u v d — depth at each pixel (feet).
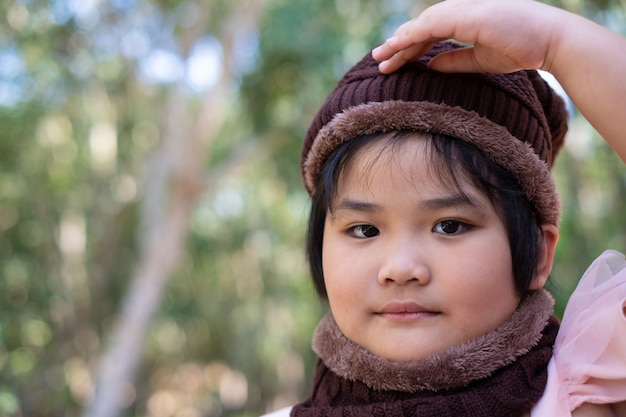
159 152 26.43
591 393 3.21
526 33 3.32
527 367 3.37
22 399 30.27
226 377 51.11
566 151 21.71
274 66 24.20
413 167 3.40
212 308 43.86
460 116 3.45
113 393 23.72
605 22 10.78
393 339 3.40
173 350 47.16
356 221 3.52
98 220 33.81
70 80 27.45
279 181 32.81
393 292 3.39
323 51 22.97
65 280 33.30
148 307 24.48
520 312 3.50
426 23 3.42
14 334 30.32
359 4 23.25
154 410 49.47
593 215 22.89
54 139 31.42
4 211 31.91
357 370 3.49
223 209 38.68
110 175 32.99
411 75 3.60
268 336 45.75
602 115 3.26
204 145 24.54
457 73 3.58
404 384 3.37
